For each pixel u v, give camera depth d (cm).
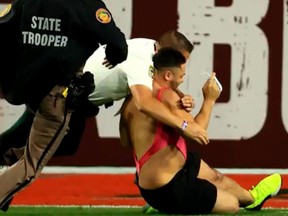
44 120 1589
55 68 1554
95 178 2444
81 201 2088
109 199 2123
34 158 1609
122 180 2425
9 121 2528
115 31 1552
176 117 1692
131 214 1856
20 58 1559
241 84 2584
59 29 1550
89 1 1559
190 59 2561
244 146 2598
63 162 2566
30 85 1561
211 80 1769
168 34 1798
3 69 1579
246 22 2573
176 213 1773
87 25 1542
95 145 2572
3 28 1567
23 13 1555
